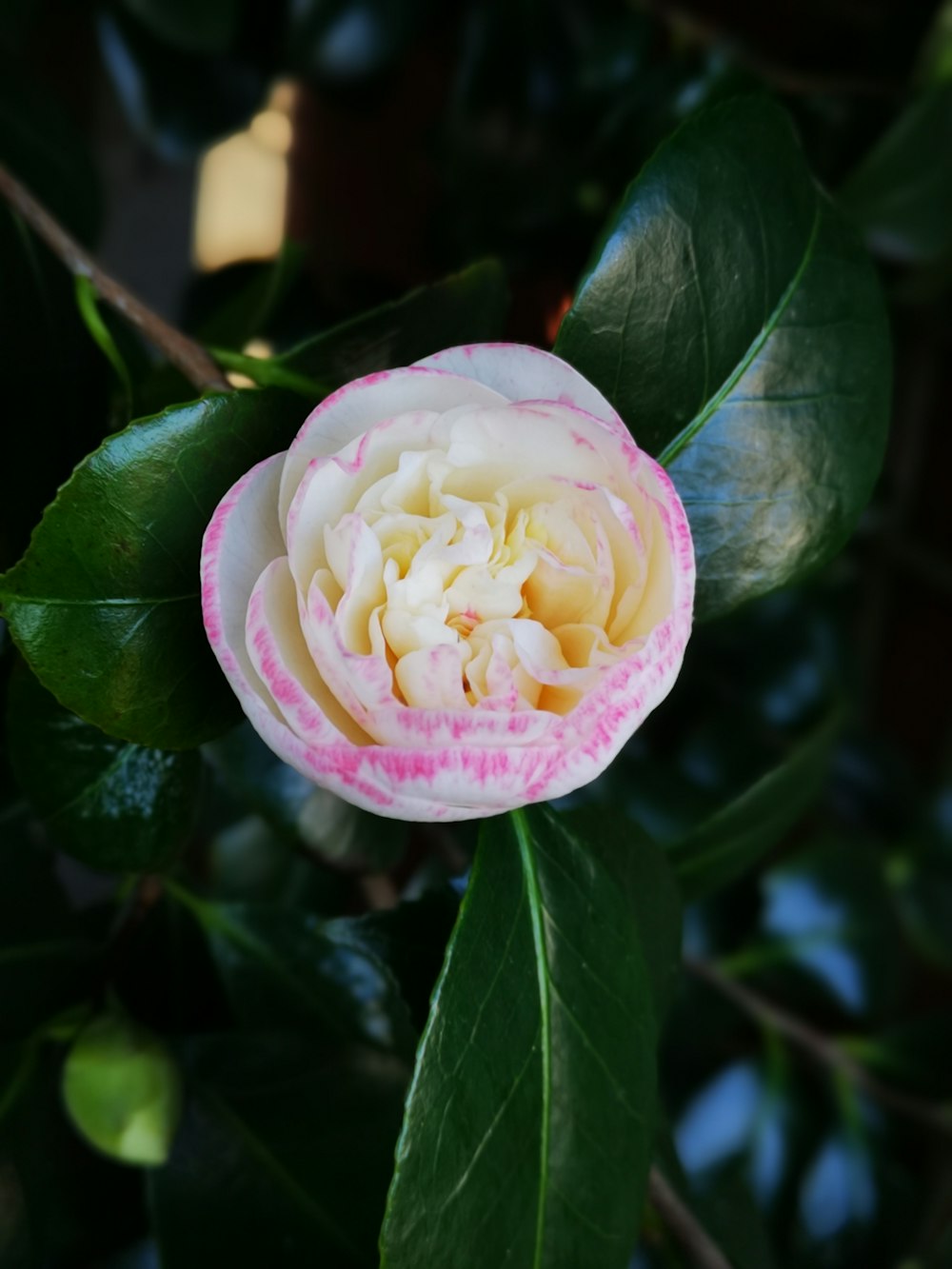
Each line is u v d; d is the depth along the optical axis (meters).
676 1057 0.43
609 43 0.42
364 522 0.17
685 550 0.17
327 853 0.25
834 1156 0.41
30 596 0.17
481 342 0.23
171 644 0.19
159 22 0.36
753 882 0.44
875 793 0.48
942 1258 0.40
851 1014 0.42
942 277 0.47
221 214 0.52
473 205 0.44
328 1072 0.26
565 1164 0.19
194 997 0.28
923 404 0.55
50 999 0.25
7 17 0.37
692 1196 0.29
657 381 0.21
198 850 0.30
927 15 0.45
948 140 0.37
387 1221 0.17
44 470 0.24
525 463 0.17
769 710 0.48
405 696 0.17
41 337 0.24
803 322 0.22
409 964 0.23
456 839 0.30
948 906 0.46
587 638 0.17
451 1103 0.18
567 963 0.19
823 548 0.23
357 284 0.41
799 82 0.40
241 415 0.19
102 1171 0.26
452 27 0.45
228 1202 0.25
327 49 0.40
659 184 0.21
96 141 0.50
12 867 0.26
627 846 0.23
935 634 0.60
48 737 0.21
